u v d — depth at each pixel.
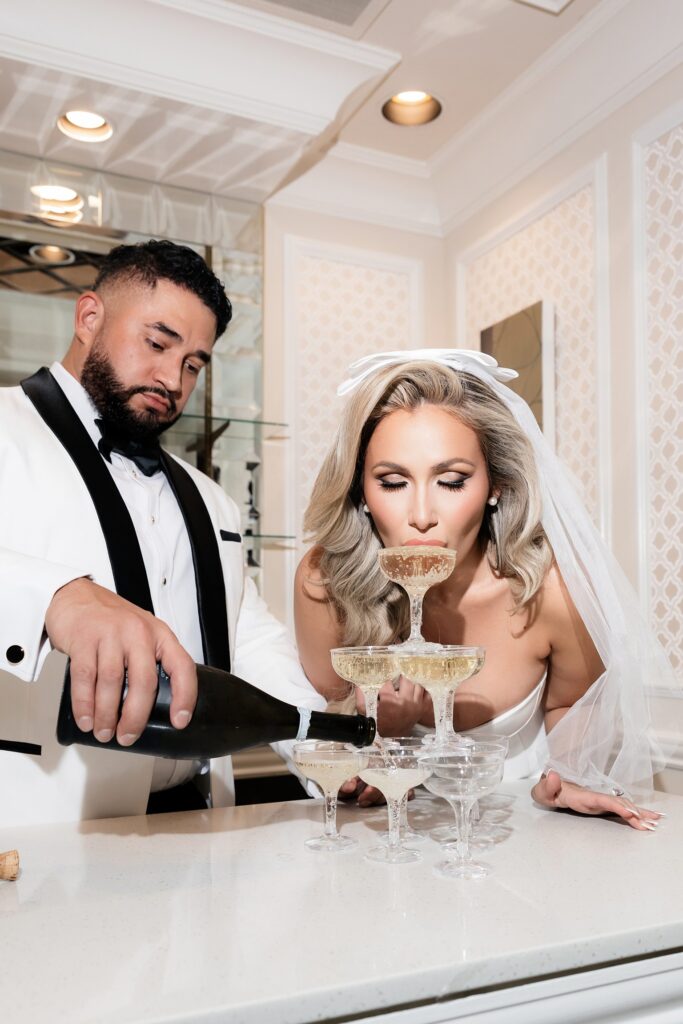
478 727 1.60
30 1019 0.59
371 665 1.04
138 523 1.66
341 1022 0.65
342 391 1.49
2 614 0.93
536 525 1.49
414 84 2.96
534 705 1.61
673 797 1.43
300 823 1.21
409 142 3.37
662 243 2.55
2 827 1.22
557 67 2.83
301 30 2.63
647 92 2.62
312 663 1.72
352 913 0.80
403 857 0.99
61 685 1.39
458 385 1.36
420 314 3.69
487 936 0.74
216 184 3.18
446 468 1.32
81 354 1.74
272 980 0.65
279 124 2.80
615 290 2.73
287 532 3.32
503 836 1.12
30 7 2.41
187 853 1.04
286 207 3.47
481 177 3.42
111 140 2.88
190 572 1.75
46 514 1.49
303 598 1.67
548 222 3.08
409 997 0.66
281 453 3.35
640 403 2.60
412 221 3.70
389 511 1.36
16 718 1.37
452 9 2.56
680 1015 0.78
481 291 3.51
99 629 0.86
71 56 2.49
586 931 0.75
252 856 1.02
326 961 0.69
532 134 3.10
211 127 2.81
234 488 3.05
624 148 2.71
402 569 1.13
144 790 1.43
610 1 2.55
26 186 2.95
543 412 2.97
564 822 1.20
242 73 2.69
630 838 1.10
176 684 0.86
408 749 0.98
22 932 0.76
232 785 1.65
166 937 0.74
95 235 3.03
